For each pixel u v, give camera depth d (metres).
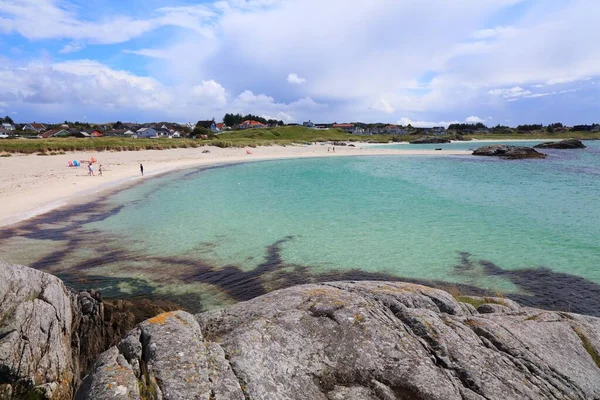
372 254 21.11
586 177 51.97
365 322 6.40
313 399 5.04
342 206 33.09
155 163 66.19
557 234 24.69
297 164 73.81
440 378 5.46
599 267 19.33
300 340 5.97
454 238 23.91
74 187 39.12
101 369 5.13
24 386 7.29
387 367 5.61
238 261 19.98
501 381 5.59
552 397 5.59
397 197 37.34
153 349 5.31
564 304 15.68
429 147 144.75
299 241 23.22
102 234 23.89
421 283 17.62
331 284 8.51
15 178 42.06
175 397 4.51
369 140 186.75
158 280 17.52
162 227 25.77
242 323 6.41
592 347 7.20
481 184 45.97
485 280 17.92
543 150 108.50
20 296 8.05
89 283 16.92
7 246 21.14
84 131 151.75
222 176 53.84
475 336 6.54
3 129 150.75
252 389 4.86
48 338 8.09
